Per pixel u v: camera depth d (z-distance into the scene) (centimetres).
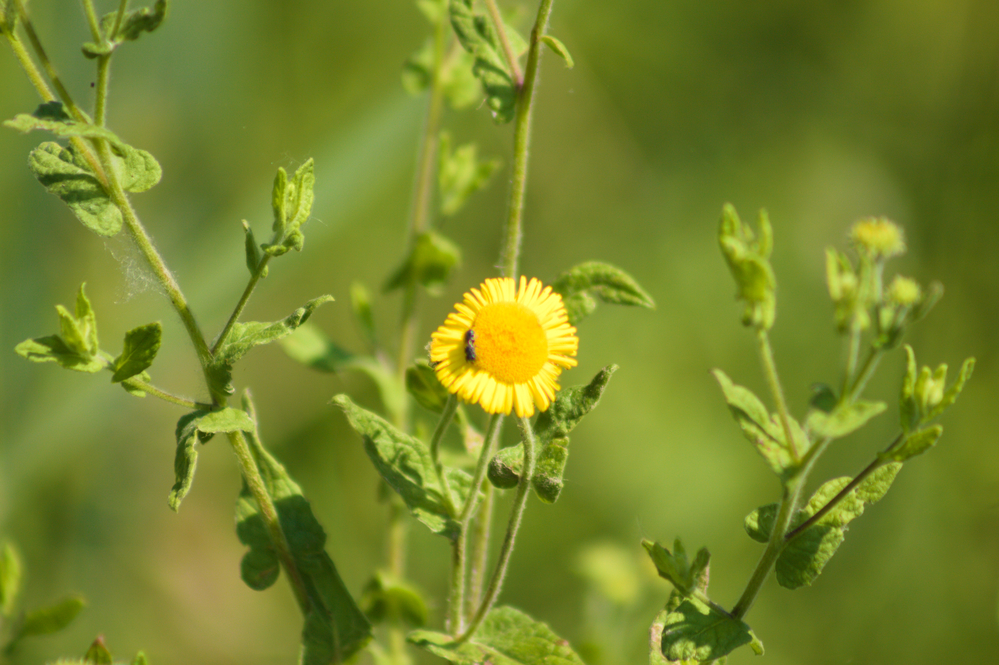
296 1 589
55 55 471
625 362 636
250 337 207
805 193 684
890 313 174
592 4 656
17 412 442
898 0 677
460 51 386
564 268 668
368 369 384
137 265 223
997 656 506
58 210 473
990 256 618
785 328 655
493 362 212
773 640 512
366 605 327
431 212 415
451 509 232
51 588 457
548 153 666
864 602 531
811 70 698
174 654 485
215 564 527
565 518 563
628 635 421
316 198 473
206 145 551
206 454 567
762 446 196
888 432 594
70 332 200
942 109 666
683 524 584
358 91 613
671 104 684
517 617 234
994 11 647
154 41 526
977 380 590
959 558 535
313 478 544
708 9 681
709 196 685
